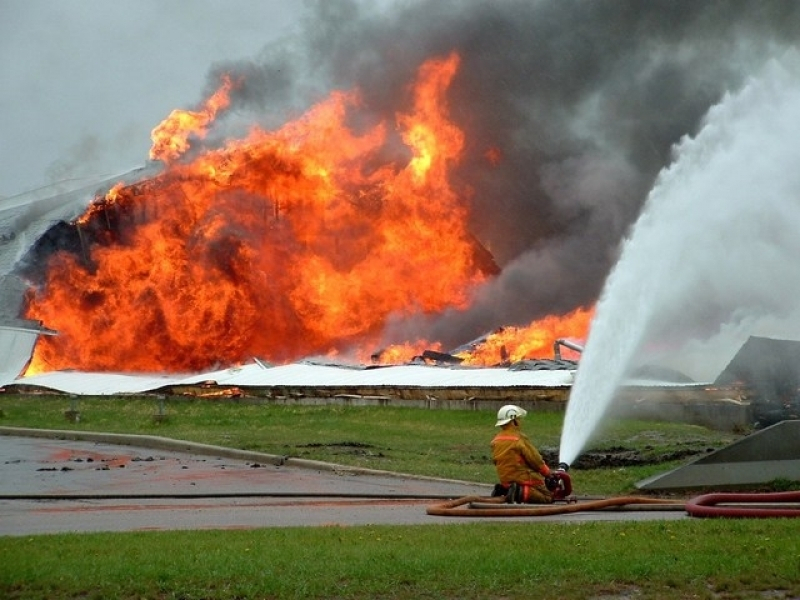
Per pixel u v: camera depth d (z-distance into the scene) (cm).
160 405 3012
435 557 859
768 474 1533
